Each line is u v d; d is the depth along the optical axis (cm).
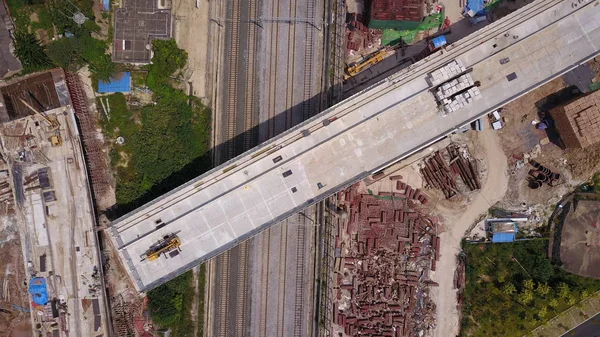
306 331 4756
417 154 4759
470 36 4169
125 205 4634
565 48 4216
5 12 4591
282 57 4766
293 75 4772
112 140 4681
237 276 4756
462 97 4112
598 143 4703
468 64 4200
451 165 4784
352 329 4781
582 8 4206
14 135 4509
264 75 4781
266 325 4756
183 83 4728
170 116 4688
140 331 4647
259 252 4750
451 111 4147
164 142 4644
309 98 4772
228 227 4162
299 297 4756
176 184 4650
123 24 4666
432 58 4175
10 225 4641
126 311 4641
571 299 4716
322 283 4706
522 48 4212
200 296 4706
